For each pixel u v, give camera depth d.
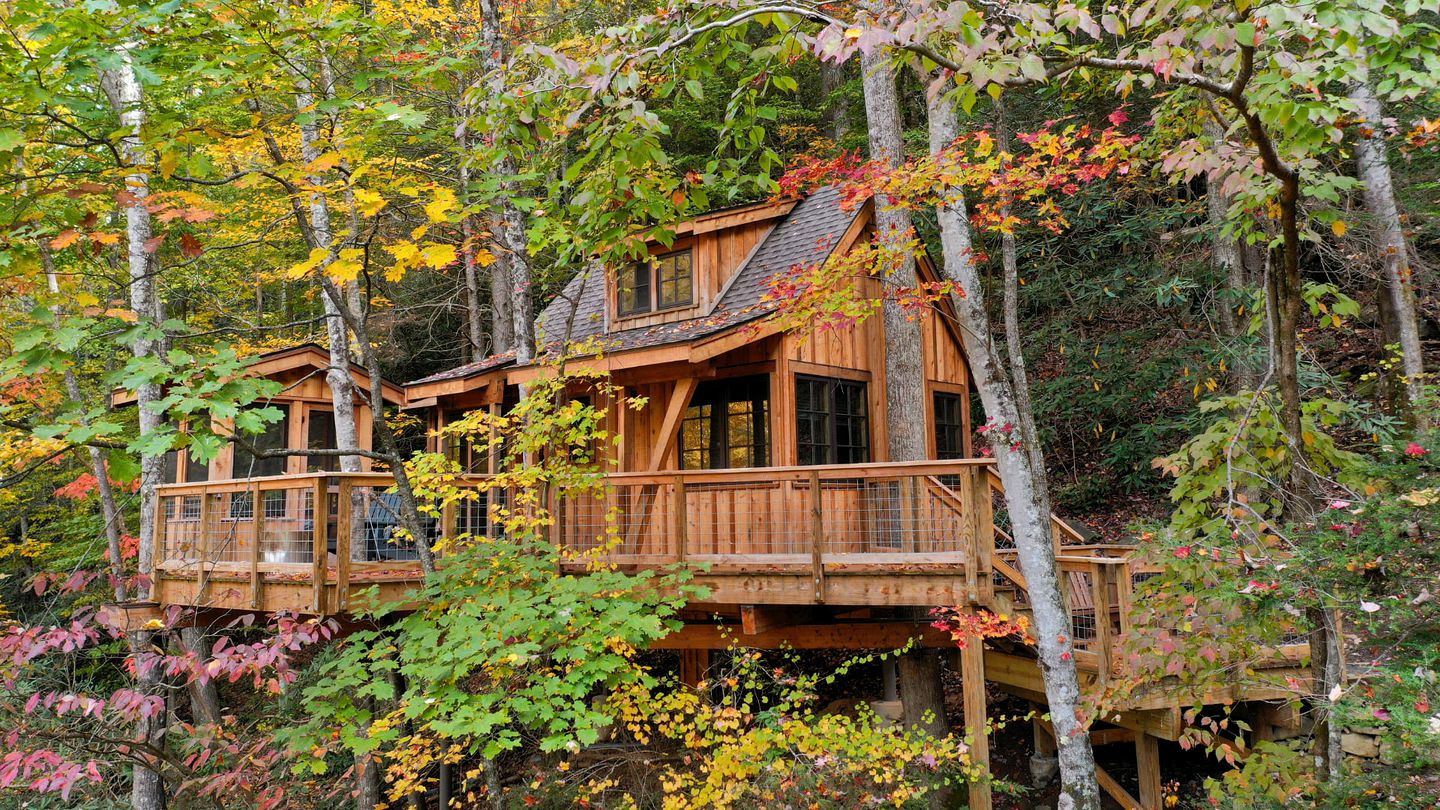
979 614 5.72
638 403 6.28
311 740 4.93
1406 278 6.35
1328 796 3.35
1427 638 3.11
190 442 3.26
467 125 4.40
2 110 3.55
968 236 5.73
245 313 14.50
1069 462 12.80
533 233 4.96
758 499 7.96
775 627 7.02
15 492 11.39
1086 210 11.28
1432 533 3.13
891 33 2.91
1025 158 5.99
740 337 7.47
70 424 3.38
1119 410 11.62
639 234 5.28
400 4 9.70
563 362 6.28
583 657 4.85
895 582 6.14
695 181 4.85
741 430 8.52
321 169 4.09
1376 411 8.76
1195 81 3.03
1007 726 9.26
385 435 5.30
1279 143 3.60
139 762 5.82
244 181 4.98
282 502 10.21
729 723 5.81
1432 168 8.48
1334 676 3.69
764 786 5.89
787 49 3.50
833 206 9.56
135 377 3.28
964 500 5.91
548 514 6.02
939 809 6.70
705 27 3.50
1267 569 3.45
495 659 4.59
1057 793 7.82
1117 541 10.55
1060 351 12.52
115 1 3.43
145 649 7.64
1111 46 8.71
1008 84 3.06
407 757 5.79
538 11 14.15
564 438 6.00
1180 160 3.91
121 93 6.74
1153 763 6.70
